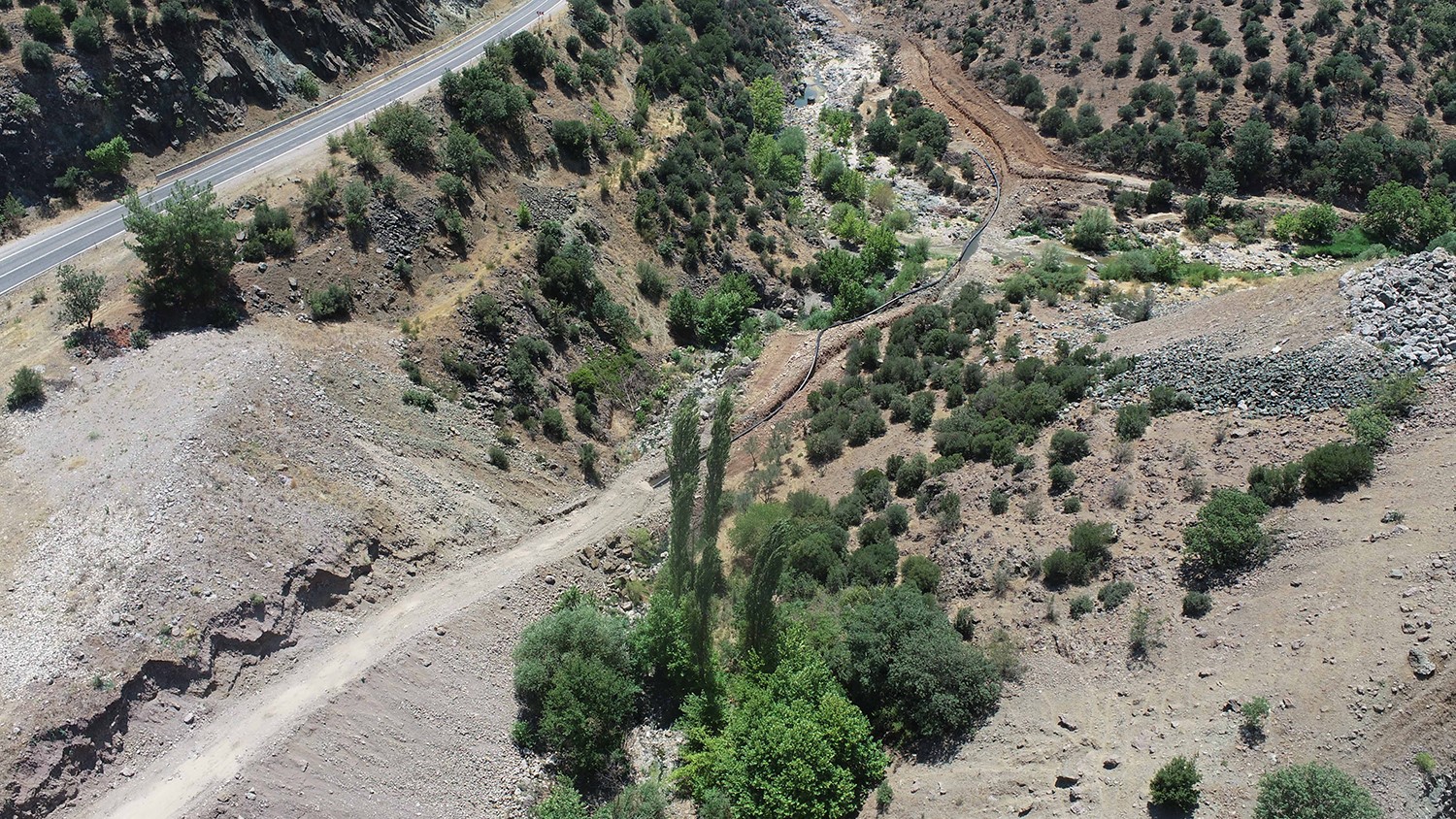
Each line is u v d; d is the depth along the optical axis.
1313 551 38.31
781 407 65.75
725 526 54.31
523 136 76.19
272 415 49.28
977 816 35.25
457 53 85.75
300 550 44.22
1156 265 77.56
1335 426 43.66
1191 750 34.06
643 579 53.19
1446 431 40.66
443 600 47.12
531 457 58.84
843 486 54.59
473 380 60.09
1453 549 35.41
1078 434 48.81
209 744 37.47
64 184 63.62
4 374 50.38
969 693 38.81
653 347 70.81
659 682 44.88
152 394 48.78
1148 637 38.34
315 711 39.12
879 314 74.50
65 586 39.22
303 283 58.72
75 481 43.59
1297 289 54.00
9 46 64.00
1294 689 34.16
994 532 46.00
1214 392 48.56
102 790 35.25
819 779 37.69
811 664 41.03
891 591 44.28
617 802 39.44
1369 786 31.17
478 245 67.44
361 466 50.41
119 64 66.94
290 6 77.06
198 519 42.50
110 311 54.19
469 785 40.19
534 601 48.94
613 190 78.50
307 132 71.06
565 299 67.44
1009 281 72.06
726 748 40.31
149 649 38.06
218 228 54.41
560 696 42.03
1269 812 30.70
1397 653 33.44
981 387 57.97
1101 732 36.06
